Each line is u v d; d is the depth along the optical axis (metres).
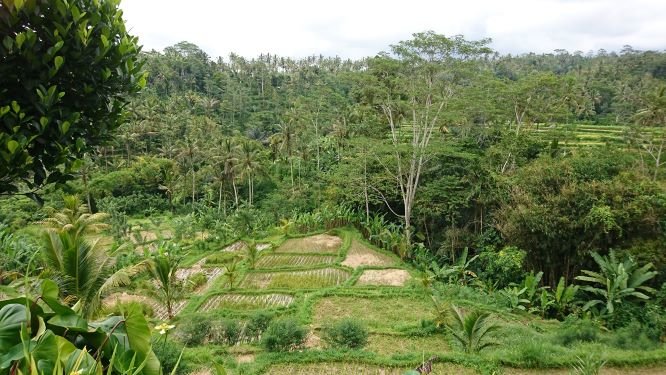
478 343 10.37
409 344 11.54
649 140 27.12
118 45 3.07
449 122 23.08
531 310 14.86
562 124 37.78
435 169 23.00
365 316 14.14
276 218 33.31
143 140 46.03
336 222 26.72
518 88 27.53
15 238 18.14
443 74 20.25
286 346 10.17
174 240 26.66
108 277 7.73
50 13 2.65
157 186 41.62
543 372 8.73
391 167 23.70
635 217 14.11
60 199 30.42
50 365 1.81
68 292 7.10
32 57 2.50
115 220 26.89
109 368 1.86
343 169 26.20
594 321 13.09
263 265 20.56
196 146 39.56
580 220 14.73
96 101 3.00
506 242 18.84
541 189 16.61
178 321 13.09
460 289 16.45
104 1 3.01
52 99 2.55
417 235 22.78
